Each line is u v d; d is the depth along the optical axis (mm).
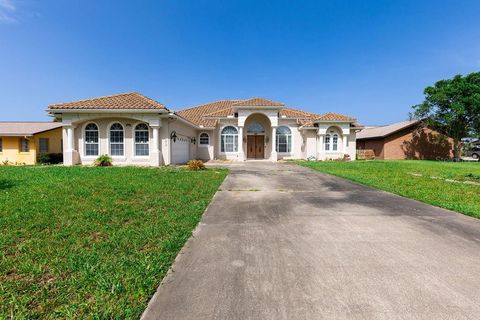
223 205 6738
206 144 25094
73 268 3186
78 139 17391
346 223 5266
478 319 2412
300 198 7648
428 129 28953
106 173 11844
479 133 25297
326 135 25203
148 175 11359
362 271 3295
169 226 4812
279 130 25875
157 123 16781
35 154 21078
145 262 3393
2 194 6965
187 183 9570
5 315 2393
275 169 16344
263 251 3881
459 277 3164
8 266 3223
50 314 2422
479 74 24969
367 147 32625
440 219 5570
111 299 2635
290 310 2521
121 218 5215
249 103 23672
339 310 2523
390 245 4141
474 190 8852
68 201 6352
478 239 4418
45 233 4328
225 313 2477
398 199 7566
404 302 2656
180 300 2674
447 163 21734
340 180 11422
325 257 3689
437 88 26344
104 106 16453
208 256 3697
